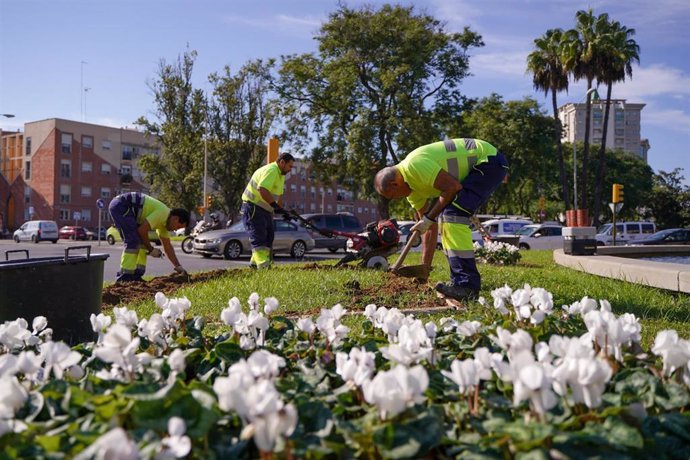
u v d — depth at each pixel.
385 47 34.88
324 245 25.12
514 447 1.32
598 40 36.03
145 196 8.37
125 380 1.86
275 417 1.22
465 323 2.64
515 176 46.28
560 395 1.62
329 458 1.41
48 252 25.00
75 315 4.27
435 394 1.85
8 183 69.44
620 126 148.38
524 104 46.47
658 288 7.20
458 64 36.19
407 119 33.47
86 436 1.33
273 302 2.88
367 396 1.46
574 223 11.71
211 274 9.05
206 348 2.60
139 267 8.57
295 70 35.66
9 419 1.54
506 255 13.10
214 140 43.75
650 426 1.58
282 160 8.91
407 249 7.23
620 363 2.02
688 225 63.88
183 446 1.23
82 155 67.00
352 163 35.56
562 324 2.92
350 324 4.74
